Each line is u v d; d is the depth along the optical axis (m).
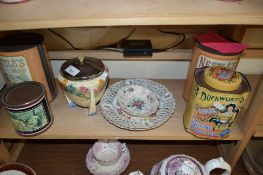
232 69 0.57
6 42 0.60
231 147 0.76
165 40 0.75
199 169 0.63
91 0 0.51
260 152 0.80
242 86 0.52
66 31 0.73
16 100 0.56
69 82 0.61
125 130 0.65
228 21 0.45
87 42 0.75
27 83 0.61
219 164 0.62
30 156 0.81
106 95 0.72
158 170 0.65
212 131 0.59
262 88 0.58
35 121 0.59
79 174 0.76
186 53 0.73
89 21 0.44
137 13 0.45
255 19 0.45
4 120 0.67
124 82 0.76
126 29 0.72
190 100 0.58
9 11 0.46
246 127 0.64
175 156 0.66
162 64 0.82
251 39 0.71
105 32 0.73
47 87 0.69
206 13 0.45
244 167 0.79
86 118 0.68
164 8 0.47
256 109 0.59
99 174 0.72
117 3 0.49
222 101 0.52
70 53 0.74
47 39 0.75
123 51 0.71
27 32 0.68
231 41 0.62
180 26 0.72
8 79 0.64
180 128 0.65
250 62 0.79
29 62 0.60
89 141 0.86
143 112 0.67
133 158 0.80
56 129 0.64
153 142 0.86
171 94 0.72
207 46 0.58
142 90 0.73
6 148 0.77
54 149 0.83
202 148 0.84
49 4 0.49
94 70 0.63
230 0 0.50
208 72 0.53
